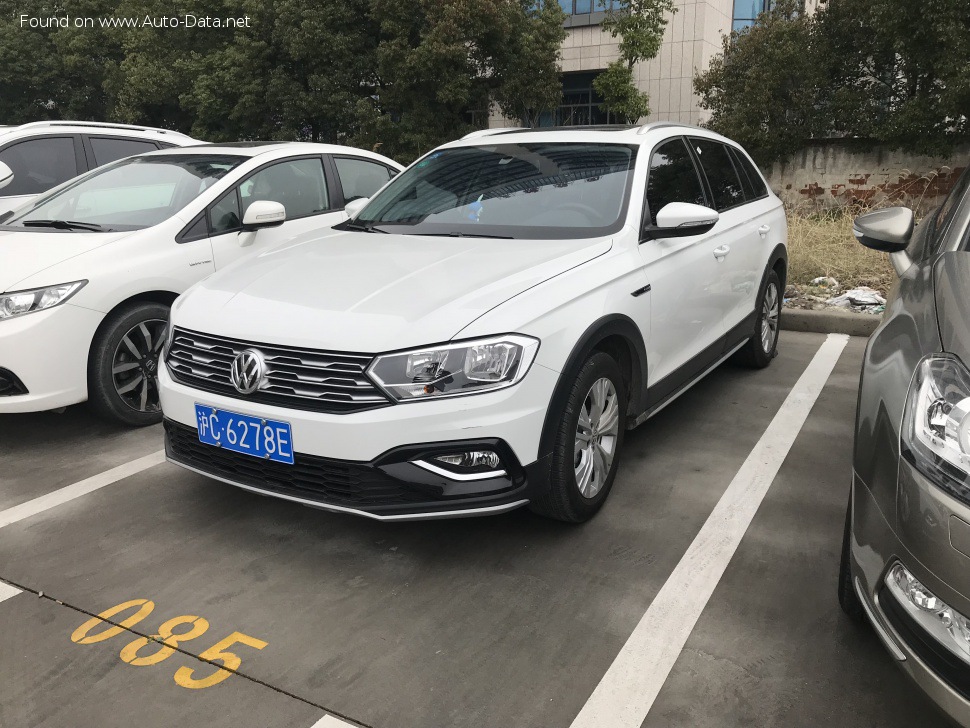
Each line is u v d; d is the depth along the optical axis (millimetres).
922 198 14586
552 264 3074
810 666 2336
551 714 2148
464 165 4172
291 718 2139
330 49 21688
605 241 3369
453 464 2682
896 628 1902
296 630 2541
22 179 6824
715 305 4223
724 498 3443
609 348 3295
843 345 6094
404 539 3131
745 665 2344
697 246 3971
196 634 2520
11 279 3887
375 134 21516
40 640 2492
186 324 3059
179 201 4723
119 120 24578
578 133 4195
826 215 10836
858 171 15844
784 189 16406
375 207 4137
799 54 15836
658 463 3816
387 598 2719
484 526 3227
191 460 3109
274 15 22078
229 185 4871
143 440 4207
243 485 2932
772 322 5410
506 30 21141
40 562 2973
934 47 14828
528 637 2488
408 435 2605
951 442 1773
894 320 2383
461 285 2902
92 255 4121
